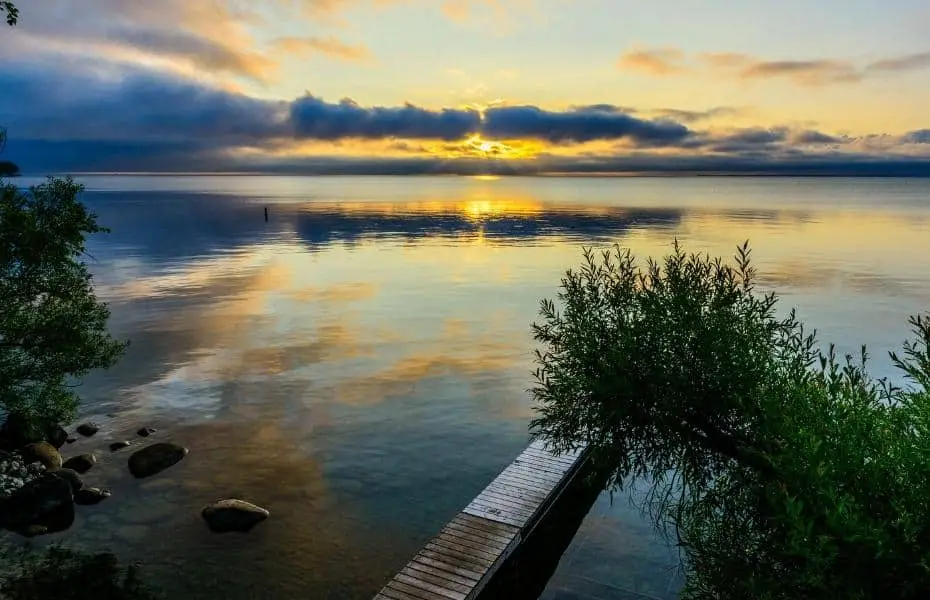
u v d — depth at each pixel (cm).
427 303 4416
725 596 889
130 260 6375
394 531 1572
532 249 7338
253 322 3812
